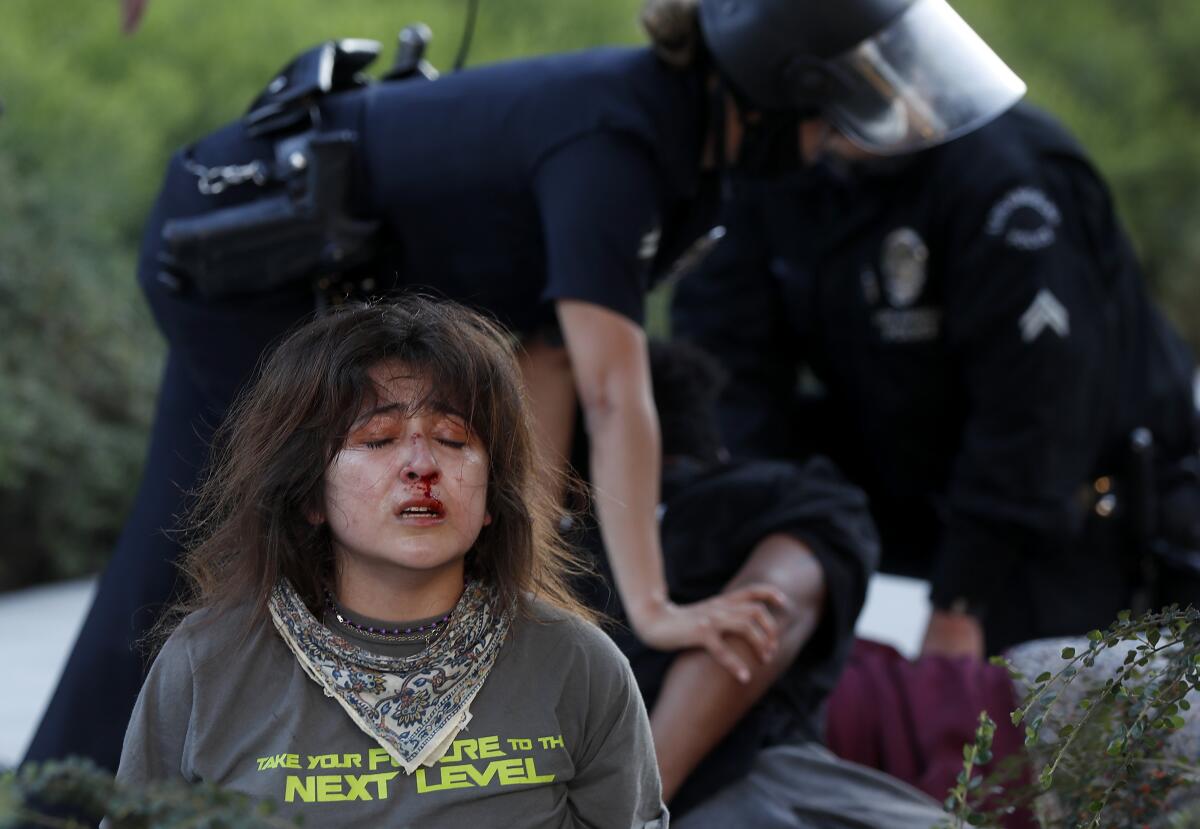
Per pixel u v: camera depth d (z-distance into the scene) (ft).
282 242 30.27
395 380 20.54
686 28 30.07
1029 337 42.65
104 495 73.31
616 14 99.35
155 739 20.39
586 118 29.68
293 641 20.38
